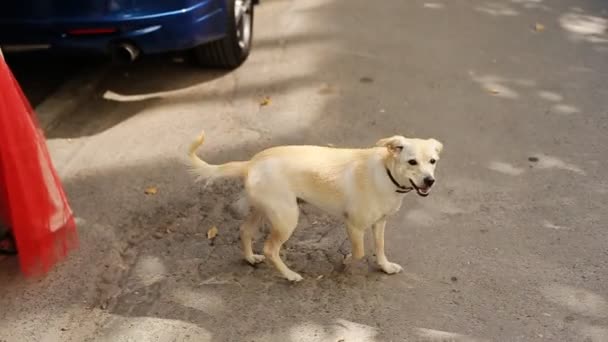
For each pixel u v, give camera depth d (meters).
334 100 7.07
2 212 5.63
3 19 6.52
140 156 6.50
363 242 5.70
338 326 5.36
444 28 8.20
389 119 6.86
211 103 7.07
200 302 5.49
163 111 6.98
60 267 5.68
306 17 8.38
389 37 8.00
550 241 5.81
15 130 5.39
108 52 6.65
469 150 6.53
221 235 5.89
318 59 7.63
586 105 7.04
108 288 5.57
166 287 5.57
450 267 5.66
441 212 6.02
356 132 6.71
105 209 6.06
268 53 7.75
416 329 5.34
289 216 5.47
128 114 6.96
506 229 5.90
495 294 5.51
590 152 6.52
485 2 8.81
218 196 6.16
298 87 7.24
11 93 5.38
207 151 6.55
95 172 6.36
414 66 7.53
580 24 8.37
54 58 7.62
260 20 8.35
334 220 5.96
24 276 5.63
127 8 6.51
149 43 6.64
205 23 6.84
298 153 5.48
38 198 5.52
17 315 5.43
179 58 7.70
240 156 6.50
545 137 6.67
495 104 7.04
